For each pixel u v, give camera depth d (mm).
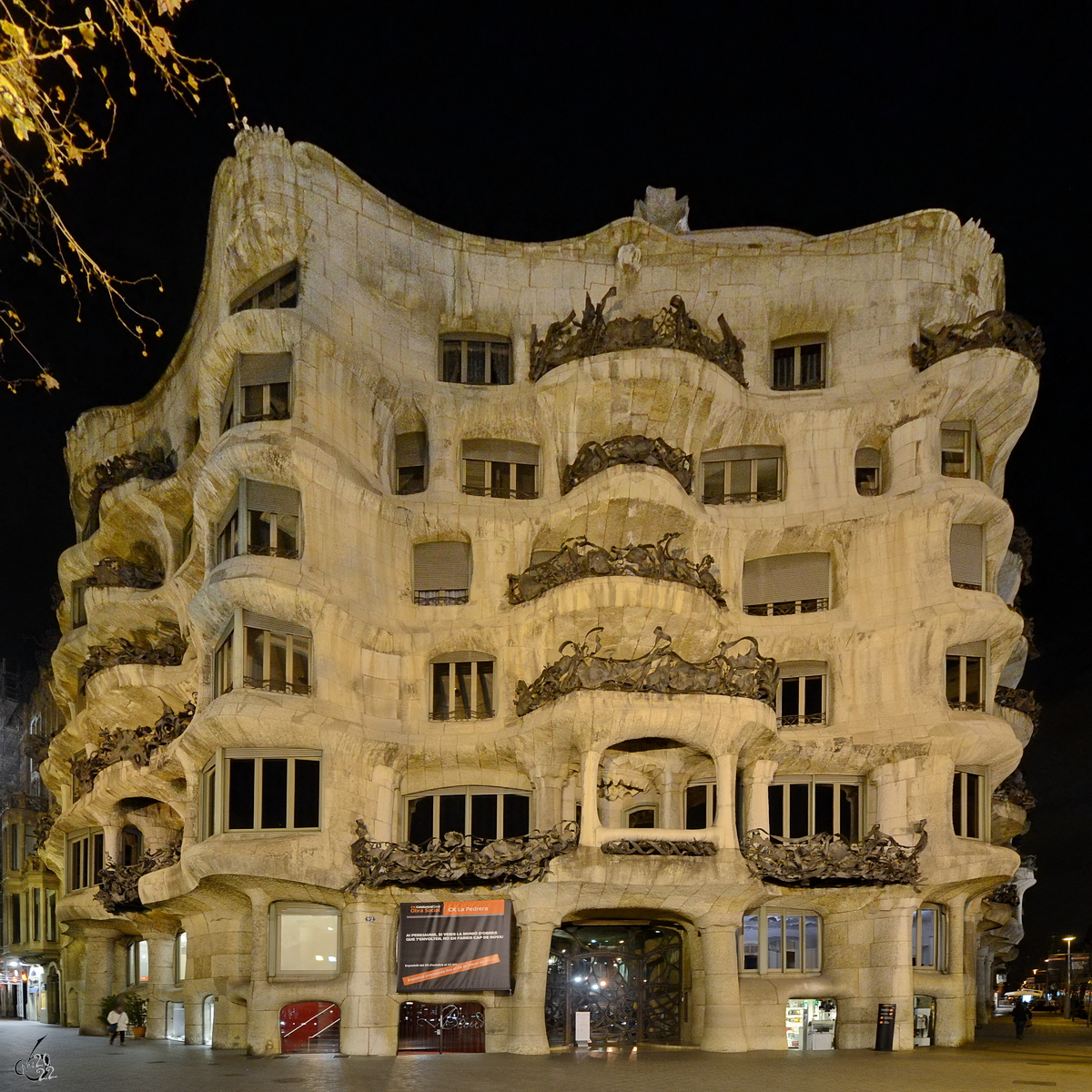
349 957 28875
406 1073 23484
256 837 28188
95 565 39438
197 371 37031
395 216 34156
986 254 36156
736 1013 28766
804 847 29469
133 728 37656
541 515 32781
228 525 31016
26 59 8555
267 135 31812
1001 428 34469
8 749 66688
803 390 34938
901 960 30438
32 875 52000
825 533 33625
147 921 36562
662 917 30828
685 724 28531
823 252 35688
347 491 30922
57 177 8781
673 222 40688
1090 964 82750
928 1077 22812
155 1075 23500
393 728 30812
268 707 28203
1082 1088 21031
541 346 34312
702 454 35000
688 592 30438
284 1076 23062
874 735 31734
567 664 29016
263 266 32000
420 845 29172
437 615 32188
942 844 30609
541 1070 23938
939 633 31609
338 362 31625
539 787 30000
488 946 28422
